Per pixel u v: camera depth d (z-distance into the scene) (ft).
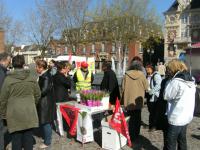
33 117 10.41
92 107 14.24
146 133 16.26
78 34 84.79
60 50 105.29
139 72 14.67
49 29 86.99
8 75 10.39
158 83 15.78
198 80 31.22
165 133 11.44
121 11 91.45
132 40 94.89
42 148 13.69
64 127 16.70
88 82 17.62
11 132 10.22
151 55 128.98
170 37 131.54
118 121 13.37
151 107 16.24
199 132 16.67
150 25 93.09
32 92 10.59
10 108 10.21
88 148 13.83
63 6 83.15
